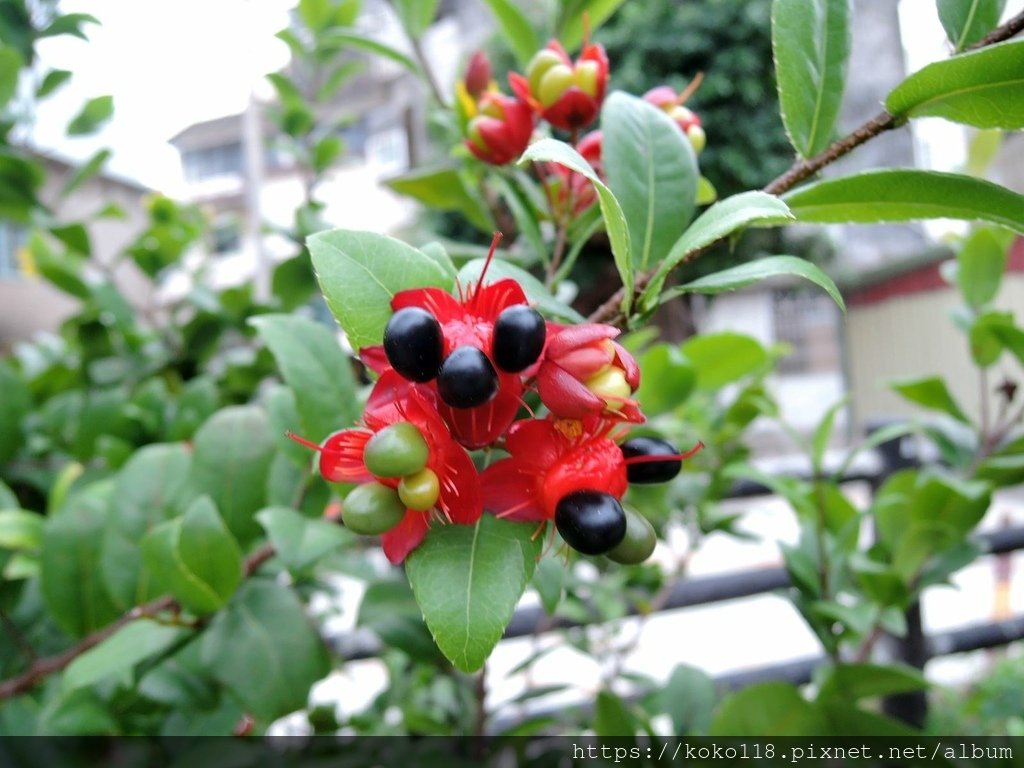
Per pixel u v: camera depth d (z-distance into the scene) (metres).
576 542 0.10
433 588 0.10
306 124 0.34
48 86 0.32
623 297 0.12
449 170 0.23
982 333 0.23
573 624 0.30
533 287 0.12
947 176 0.11
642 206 0.14
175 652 0.16
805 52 0.12
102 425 0.27
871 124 0.12
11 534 0.19
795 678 0.32
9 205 0.31
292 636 0.16
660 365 0.22
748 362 0.24
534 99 0.17
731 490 0.32
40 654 0.21
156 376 0.34
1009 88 0.11
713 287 0.11
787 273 0.11
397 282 0.11
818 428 0.23
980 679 0.53
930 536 0.22
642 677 0.27
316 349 0.16
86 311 0.34
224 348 0.37
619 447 0.11
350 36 0.26
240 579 0.16
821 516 0.22
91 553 0.18
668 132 0.14
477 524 0.11
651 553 0.11
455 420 0.10
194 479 0.18
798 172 0.13
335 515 0.20
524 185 0.18
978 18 0.12
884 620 0.22
